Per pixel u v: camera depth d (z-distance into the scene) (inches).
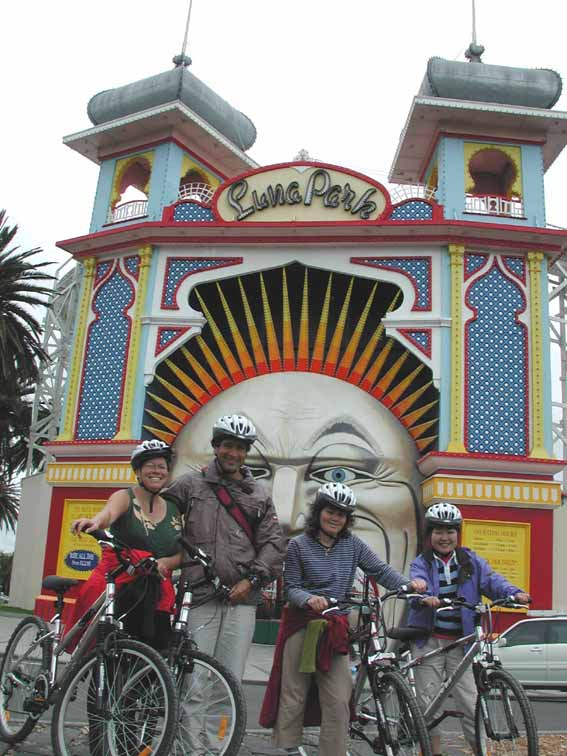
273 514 231.1
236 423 229.3
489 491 639.8
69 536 702.5
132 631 218.8
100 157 830.5
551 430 664.4
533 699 502.3
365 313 706.8
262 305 748.6
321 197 730.8
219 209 742.5
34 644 241.1
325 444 679.1
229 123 831.7
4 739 238.5
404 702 206.5
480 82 739.4
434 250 703.1
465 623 241.9
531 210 733.9
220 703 195.3
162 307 725.9
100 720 191.3
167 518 225.9
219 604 220.8
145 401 710.5
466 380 671.8
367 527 658.8
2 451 1327.5
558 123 748.0
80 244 772.6
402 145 807.1
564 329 871.7
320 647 210.7
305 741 241.9
